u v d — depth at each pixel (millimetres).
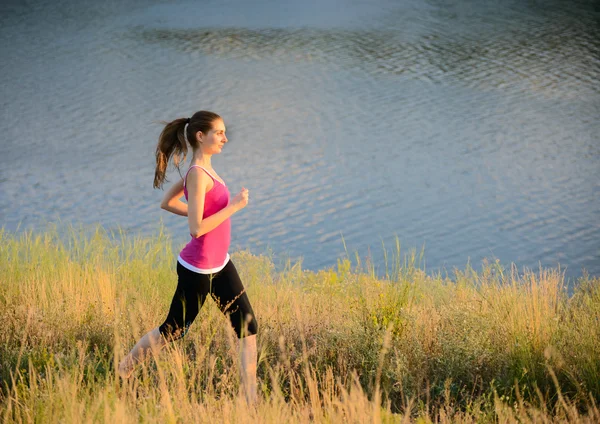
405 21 47469
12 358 4742
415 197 21375
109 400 3904
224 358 4883
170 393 4266
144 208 20125
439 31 44688
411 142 26906
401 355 4750
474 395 4625
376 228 19000
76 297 5922
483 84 34594
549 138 27125
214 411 4039
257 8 52094
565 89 33531
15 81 35688
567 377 4578
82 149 25875
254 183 22312
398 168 24062
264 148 25891
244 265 7586
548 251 17547
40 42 43500
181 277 4570
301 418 3957
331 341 5090
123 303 5855
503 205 20750
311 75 36375
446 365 4750
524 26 45406
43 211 19859
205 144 4531
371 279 6207
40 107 31469
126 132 28016
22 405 3953
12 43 43344
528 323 5066
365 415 3770
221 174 23078
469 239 18312
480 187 22281
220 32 45375
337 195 21438
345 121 29406
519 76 35688
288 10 51312
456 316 5211
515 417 4121
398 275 6234
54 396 3969
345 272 6809
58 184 22141
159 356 4648
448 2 52875
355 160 24781
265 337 5305
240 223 19094
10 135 27516
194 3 53938
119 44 42844
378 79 35594
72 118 29875
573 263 16844
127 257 7555
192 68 37781
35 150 25688
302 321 5605
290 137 27250
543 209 20375
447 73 36438
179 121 4609
